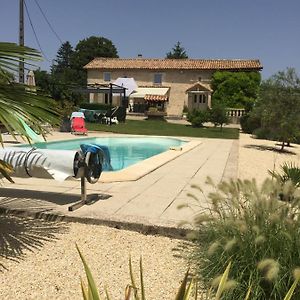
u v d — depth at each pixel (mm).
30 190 8430
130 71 54406
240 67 50875
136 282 4461
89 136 25062
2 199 7586
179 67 52719
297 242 3971
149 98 50281
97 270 4742
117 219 6332
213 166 13211
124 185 9375
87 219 6398
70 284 4352
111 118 36062
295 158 18875
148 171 11398
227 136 29250
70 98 41312
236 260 4094
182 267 4887
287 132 20469
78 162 6871
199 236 4988
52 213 6598
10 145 16172
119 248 5480
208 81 52312
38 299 4000
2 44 4574
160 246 5602
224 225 4547
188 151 17656
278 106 20000
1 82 4828
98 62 56781
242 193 5039
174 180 10328
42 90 5133
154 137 25953
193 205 7586
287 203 4453
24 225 6250
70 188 8711
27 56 4719
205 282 4223
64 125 26547
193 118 38312
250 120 32000
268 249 3986
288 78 19984
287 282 3842
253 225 4227
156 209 7188
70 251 5281
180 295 2418
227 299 3879
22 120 4457
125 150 22422
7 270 4625
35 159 6754
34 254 5121
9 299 3975
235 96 49719
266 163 16078
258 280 3859
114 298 4066
